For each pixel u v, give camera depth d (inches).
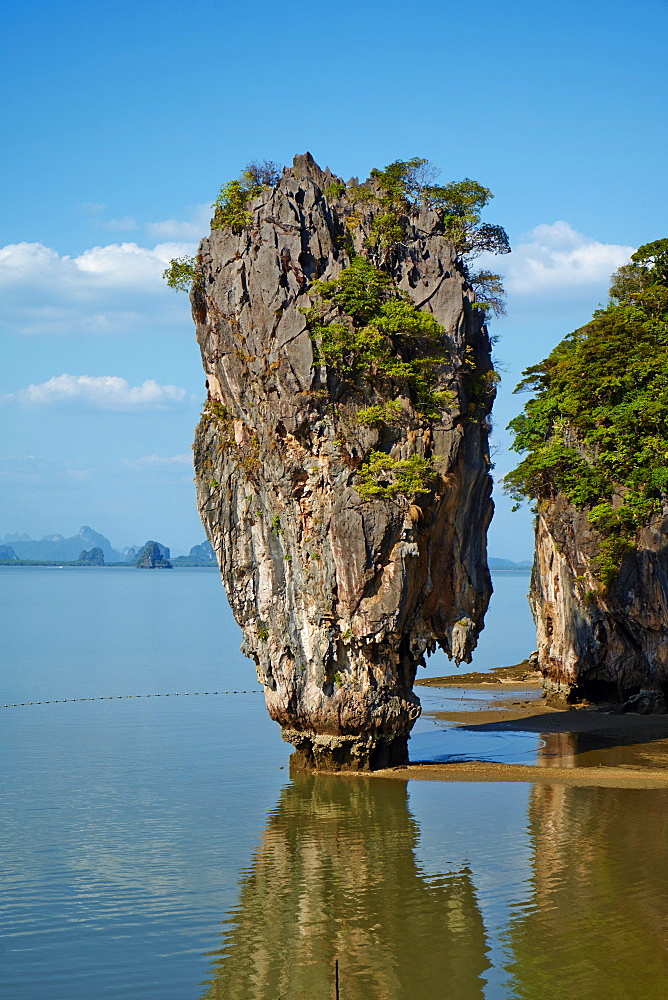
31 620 6378.0
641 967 1240.8
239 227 2144.4
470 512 2266.2
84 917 1398.9
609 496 2938.0
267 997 1187.3
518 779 2073.1
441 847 1654.8
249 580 2177.7
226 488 2187.5
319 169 2321.6
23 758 2316.7
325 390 2070.6
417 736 2576.3
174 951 1302.9
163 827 1777.8
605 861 1577.3
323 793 1984.5
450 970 1243.2
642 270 3373.5
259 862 1601.9
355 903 1438.2
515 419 3272.6
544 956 1274.6
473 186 2357.3
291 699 2128.4
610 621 2992.1
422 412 2127.2
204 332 2203.5
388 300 2122.3
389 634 2062.0
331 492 2065.7
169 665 4052.7
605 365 2935.5
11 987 1203.9
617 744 2458.2
